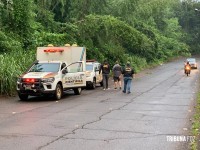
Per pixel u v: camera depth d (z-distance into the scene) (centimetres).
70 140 1472
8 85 3086
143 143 1431
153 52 9694
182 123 1864
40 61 3164
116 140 1478
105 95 3294
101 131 1652
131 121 1911
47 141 1454
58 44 4706
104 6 6084
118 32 5438
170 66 9762
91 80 3900
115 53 6366
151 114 2153
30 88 2812
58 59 3397
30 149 1329
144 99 2950
